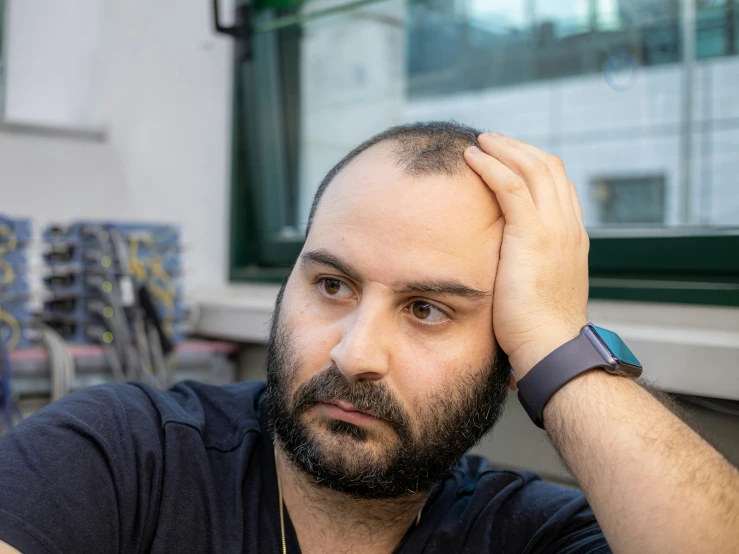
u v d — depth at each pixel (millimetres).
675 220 1572
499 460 1391
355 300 805
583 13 1689
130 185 2348
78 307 1679
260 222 2234
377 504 814
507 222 841
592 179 1708
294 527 841
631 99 1633
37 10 2441
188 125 2273
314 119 2152
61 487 758
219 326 1839
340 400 757
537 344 815
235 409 955
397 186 795
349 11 2027
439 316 804
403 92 1990
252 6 2111
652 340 1157
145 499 810
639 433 752
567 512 895
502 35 1823
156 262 1734
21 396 1482
